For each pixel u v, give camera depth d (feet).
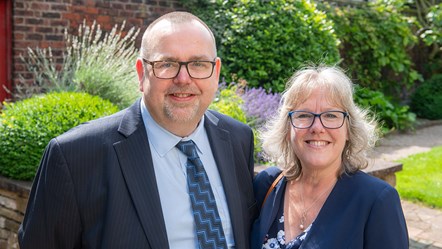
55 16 20.25
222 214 7.09
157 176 6.79
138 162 6.67
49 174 6.51
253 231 7.63
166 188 6.74
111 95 17.80
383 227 6.61
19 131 13.23
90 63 17.95
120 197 6.44
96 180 6.50
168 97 6.63
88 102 13.87
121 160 6.59
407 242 6.78
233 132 7.95
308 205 7.27
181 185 6.81
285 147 7.70
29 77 19.72
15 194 13.47
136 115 7.04
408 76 34.35
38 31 19.88
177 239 6.60
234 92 18.61
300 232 7.18
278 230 7.38
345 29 29.53
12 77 19.57
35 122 13.29
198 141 7.23
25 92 19.60
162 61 6.53
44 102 13.73
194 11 24.02
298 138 7.23
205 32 6.77
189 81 6.55
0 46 19.42
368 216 6.70
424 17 37.50
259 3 24.02
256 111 18.47
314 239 6.82
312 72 7.35
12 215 13.60
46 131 13.08
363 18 30.37
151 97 6.66
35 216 6.61
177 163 6.90
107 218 6.35
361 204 6.77
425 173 21.68
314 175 7.30
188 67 6.56
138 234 6.38
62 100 13.75
